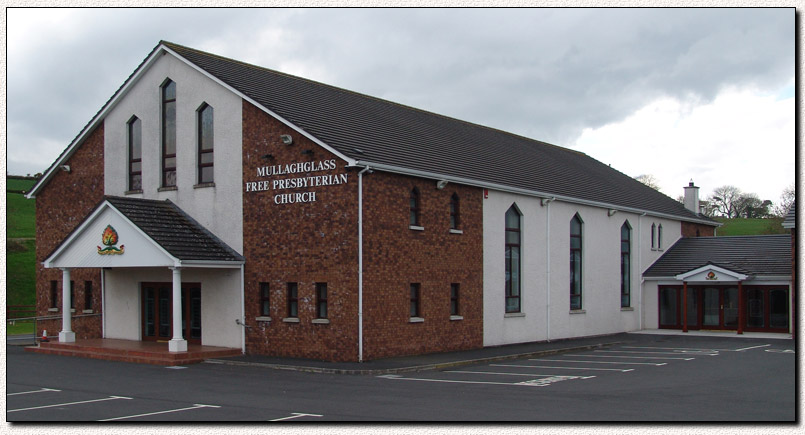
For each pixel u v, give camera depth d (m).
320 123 24.48
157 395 16.38
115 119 27.81
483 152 32.00
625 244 37.06
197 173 25.64
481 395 16.19
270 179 23.88
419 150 26.66
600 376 19.64
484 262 27.33
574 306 32.84
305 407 14.69
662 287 37.84
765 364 22.56
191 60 25.66
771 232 71.94
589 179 38.19
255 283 24.03
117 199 24.30
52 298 29.56
